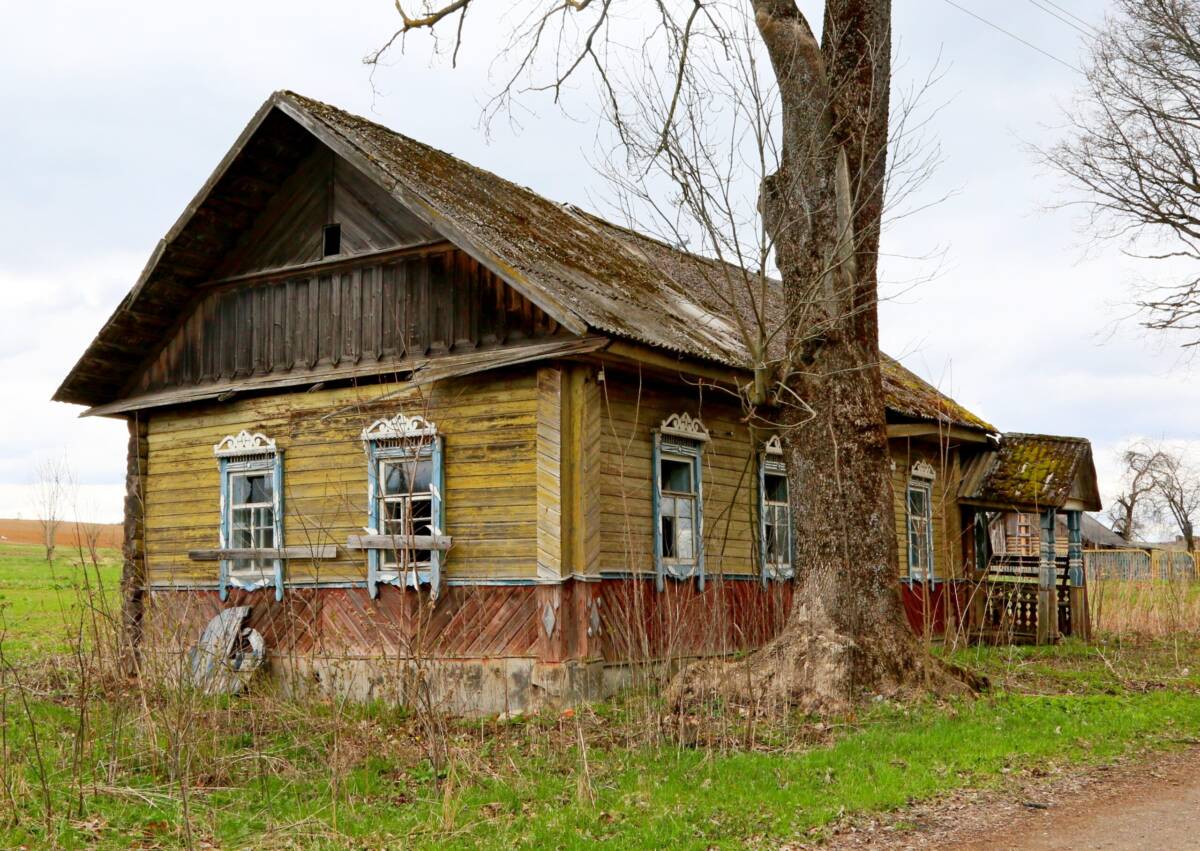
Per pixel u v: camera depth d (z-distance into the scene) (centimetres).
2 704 995
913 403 1873
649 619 1350
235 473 1544
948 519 2091
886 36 1266
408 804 855
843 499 1202
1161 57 2661
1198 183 2691
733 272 2088
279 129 1448
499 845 732
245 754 959
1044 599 1941
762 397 1207
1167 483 6856
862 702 1132
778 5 1267
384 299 1424
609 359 1256
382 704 1162
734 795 827
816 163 1230
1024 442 2145
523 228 1498
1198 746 1023
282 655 1421
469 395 1328
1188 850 695
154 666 992
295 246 1512
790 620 1211
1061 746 990
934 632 1975
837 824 766
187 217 1479
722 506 1522
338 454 1438
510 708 1243
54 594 2270
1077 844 717
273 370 1518
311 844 746
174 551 1595
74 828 782
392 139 1570
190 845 722
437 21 1448
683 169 1162
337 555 1416
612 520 1311
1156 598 2116
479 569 1296
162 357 1645
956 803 822
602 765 928
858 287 1231
